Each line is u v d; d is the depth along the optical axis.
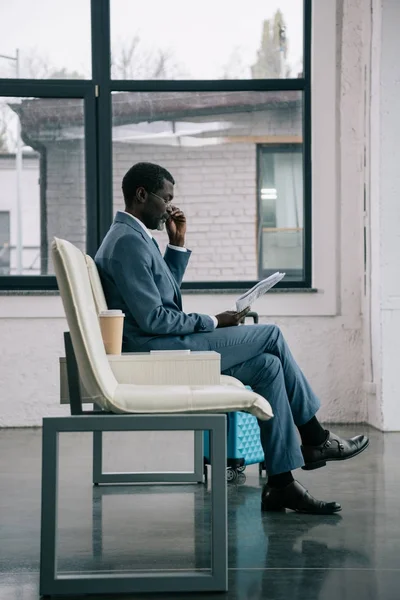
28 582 2.91
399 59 6.23
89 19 6.77
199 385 3.20
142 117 6.82
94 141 6.77
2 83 6.72
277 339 3.92
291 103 6.84
